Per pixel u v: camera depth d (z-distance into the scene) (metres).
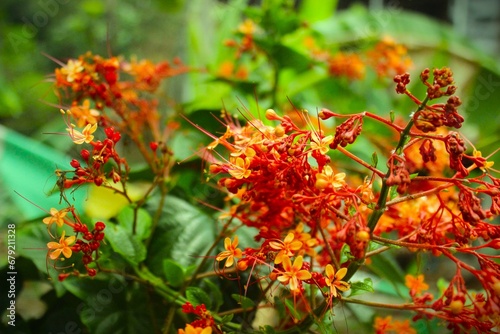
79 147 0.65
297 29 0.69
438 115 0.38
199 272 0.52
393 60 0.77
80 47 1.43
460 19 1.63
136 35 1.32
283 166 0.40
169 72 0.63
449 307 0.40
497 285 0.37
